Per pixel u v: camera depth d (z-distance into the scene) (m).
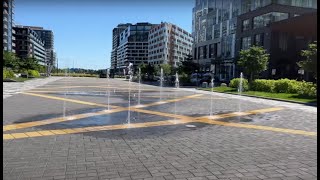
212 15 73.62
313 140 8.09
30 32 139.12
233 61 55.00
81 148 6.83
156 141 7.69
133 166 5.64
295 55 46.75
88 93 23.86
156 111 13.63
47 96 20.05
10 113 11.91
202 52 79.06
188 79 46.75
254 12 54.41
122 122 10.48
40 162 5.75
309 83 23.44
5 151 6.44
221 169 5.56
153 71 80.56
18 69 67.19
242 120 11.48
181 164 5.81
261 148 7.16
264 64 32.12
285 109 15.12
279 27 46.78
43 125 9.53
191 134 8.67
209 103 17.73
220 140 7.94
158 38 139.00
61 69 133.38
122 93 24.72
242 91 28.31
